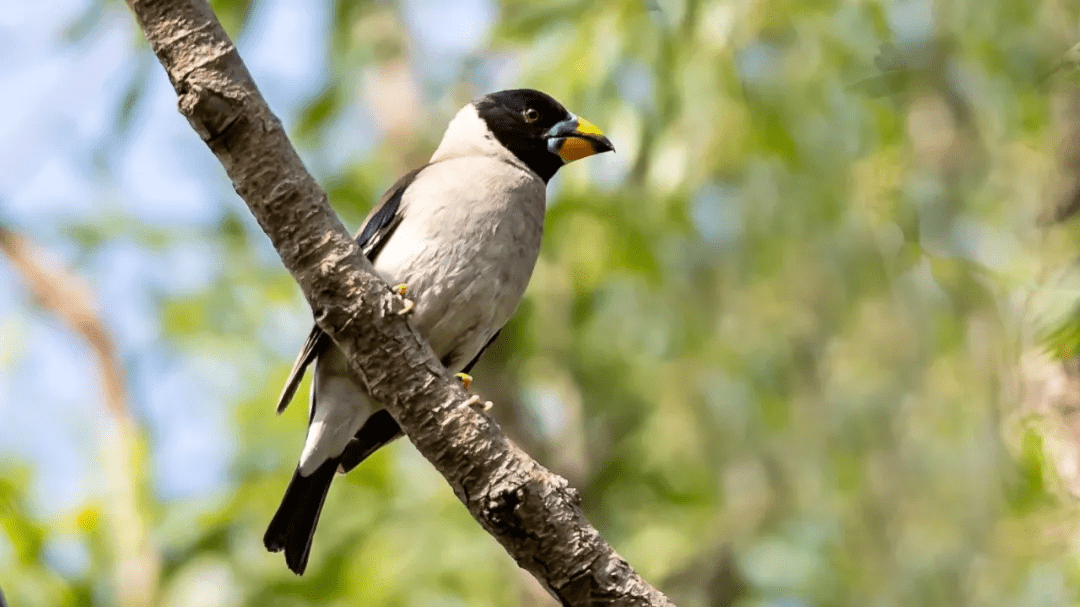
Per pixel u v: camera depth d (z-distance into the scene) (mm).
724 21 11109
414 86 12914
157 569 9617
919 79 11414
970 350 12500
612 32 10766
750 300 13977
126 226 13023
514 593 11133
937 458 13383
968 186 11922
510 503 5832
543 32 11094
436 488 11688
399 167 12805
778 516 13516
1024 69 11359
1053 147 8867
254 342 12547
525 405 12562
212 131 5754
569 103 10922
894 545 13383
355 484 10953
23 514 9289
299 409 11453
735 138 12102
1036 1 11289
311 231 5867
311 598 10266
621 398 12836
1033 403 8203
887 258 13406
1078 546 8359
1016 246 11516
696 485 12984
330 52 12648
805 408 13938
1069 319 6836
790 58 12352
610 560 5809
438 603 10945
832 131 13094
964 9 11461
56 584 9266
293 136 12789
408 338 5984
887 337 13789
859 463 13805
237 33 11695
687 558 12711
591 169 11812
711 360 13602
